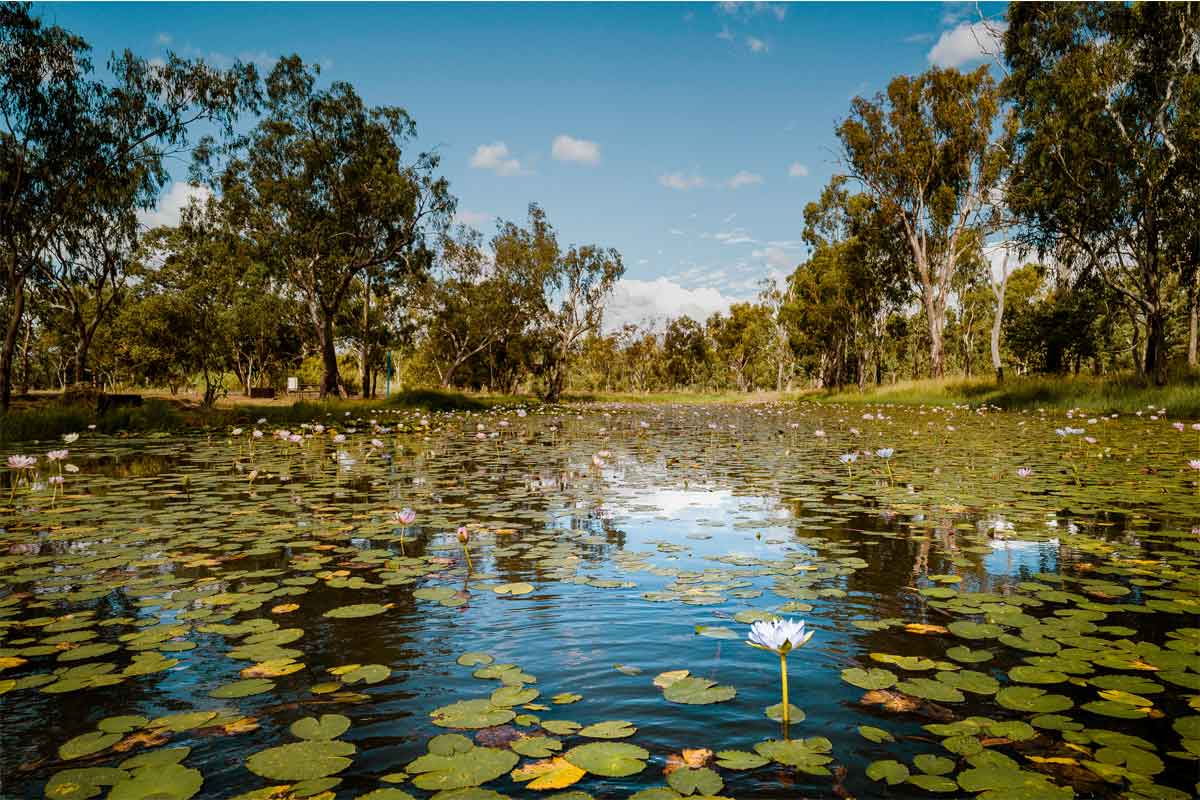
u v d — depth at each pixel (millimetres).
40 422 12453
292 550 3758
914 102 31891
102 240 19188
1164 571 3195
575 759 1569
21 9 14797
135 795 1442
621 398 60594
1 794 1451
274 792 1452
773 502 5242
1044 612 2621
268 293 32312
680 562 3455
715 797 1407
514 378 58469
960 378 32938
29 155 15984
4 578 3215
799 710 1824
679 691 1937
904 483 6078
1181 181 19078
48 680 2064
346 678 2061
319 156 24562
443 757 1589
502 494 5676
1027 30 21172
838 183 37906
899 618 2576
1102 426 13031
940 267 36656
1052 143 20219
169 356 27062
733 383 90000
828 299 41625
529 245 42219
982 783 1463
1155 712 1793
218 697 1942
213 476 6805
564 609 2717
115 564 3461
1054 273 26750
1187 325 31797
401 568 3365
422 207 27719
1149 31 19266
